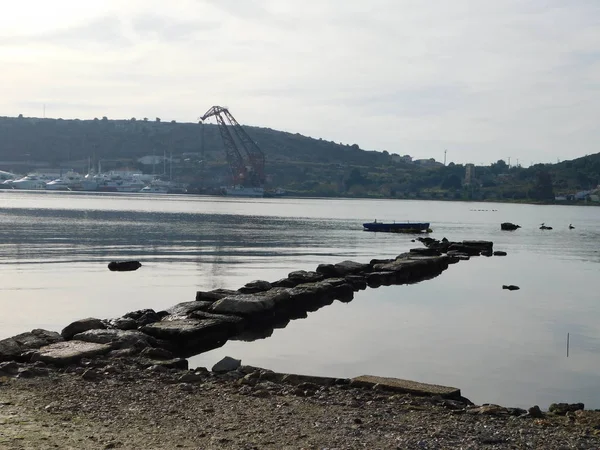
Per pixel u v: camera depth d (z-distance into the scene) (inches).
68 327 737.0
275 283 1238.3
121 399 497.4
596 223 4985.2
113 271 1542.8
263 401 502.0
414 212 6501.0
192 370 618.5
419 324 963.3
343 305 1142.3
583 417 488.4
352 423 448.1
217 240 2593.5
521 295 1270.9
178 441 401.7
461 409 496.4
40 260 1744.6
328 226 3811.5
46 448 375.9
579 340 863.7
